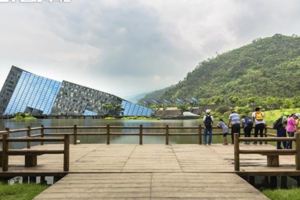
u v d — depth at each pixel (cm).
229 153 1499
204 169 1088
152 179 948
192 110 13638
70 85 12612
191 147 1756
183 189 839
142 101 18525
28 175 1017
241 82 19938
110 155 1433
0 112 11819
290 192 880
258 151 1034
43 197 768
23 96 12069
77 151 1587
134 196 777
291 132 1573
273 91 16738
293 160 1280
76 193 802
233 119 1875
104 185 880
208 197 770
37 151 1037
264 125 1827
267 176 1126
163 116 12525
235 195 785
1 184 976
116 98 12962
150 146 1812
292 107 10219
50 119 11444
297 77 17550
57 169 1077
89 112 12762
